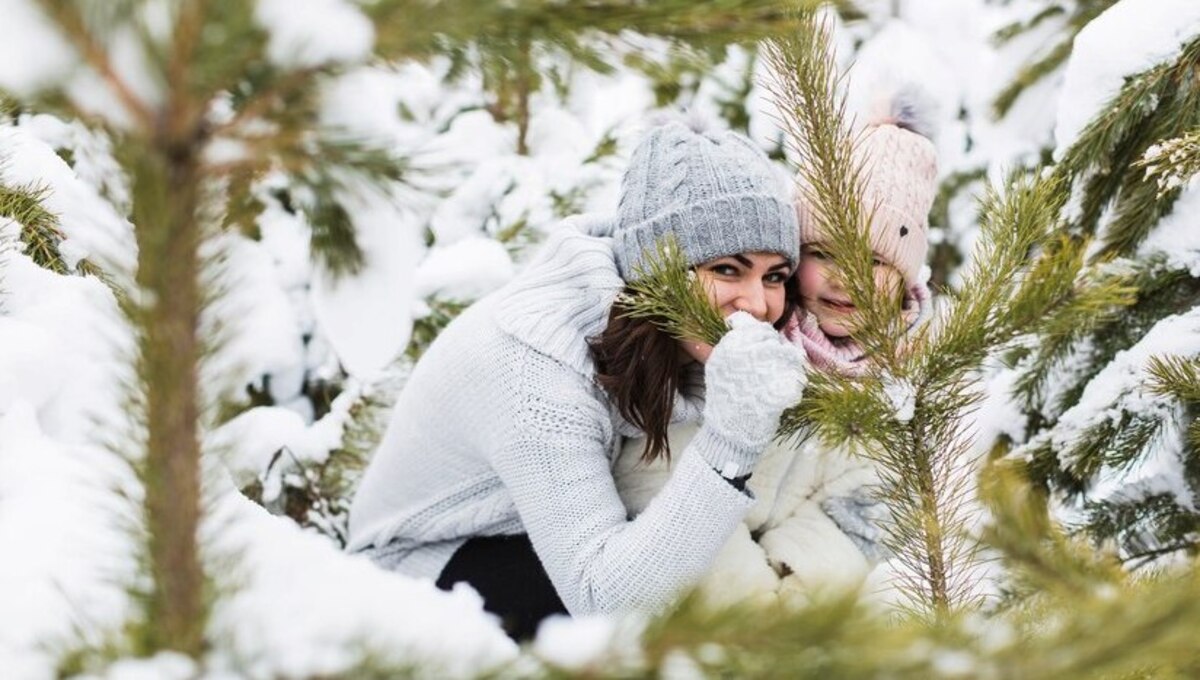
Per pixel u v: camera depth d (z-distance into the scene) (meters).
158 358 0.62
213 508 0.71
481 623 0.80
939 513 1.26
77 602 0.77
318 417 2.83
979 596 1.22
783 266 1.59
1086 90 1.70
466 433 1.68
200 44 0.52
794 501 1.79
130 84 0.53
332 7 0.56
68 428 1.25
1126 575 0.86
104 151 0.70
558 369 1.60
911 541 1.26
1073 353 1.76
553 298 1.63
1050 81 2.90
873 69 1.85
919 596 1.23
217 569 0.70
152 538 0.65
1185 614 0.57
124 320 0.67
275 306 2.66
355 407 2.60
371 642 0.64
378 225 0.92
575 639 0.63
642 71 0.71
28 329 1.28
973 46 3.56
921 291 1.72
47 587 0.79
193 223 0.59
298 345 2.71
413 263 1.10
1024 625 0.82
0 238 1.44
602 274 1.61
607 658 0.61
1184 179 1.44
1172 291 1.71
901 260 1.62
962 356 1.24
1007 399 1.83
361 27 0.57
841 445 1.29
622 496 1.70
